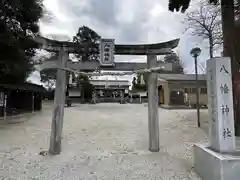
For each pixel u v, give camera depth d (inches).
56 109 204.1
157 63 215.2
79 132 303.4
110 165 172.7
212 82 145.8
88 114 500.1
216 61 141.9
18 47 347.9
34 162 179.0
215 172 125.0
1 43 331.3
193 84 675.4
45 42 206.7
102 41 205.5
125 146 231.5
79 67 209.6
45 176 150.0
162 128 317.7
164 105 671.1
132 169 163.3
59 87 205.8
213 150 139.5
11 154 200.7
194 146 160.2
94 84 1168.2
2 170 160.6
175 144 232.5
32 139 261.9
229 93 139.3
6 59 348.2
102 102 1129.4
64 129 322.3
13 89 475.8
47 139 261.1
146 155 197.6
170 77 698.2
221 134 134.7
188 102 661.9
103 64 203.6
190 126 319.0
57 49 209.0
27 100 592.1
